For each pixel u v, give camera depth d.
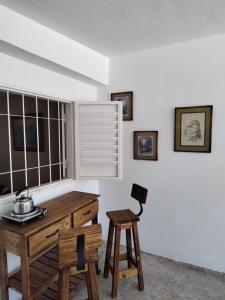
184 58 2.38
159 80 2.53
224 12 1.80
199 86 2.32
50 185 2.33
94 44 2.39
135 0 1.62
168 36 2.23
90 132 2.58
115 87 2.82
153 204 2.66
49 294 1.84
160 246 2.65
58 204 2.08
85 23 1.92
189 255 2.48
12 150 2.76
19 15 1.71
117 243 1.94
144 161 2.68
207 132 2.29
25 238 1.49
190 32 2.15
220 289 2.09
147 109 2.62
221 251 2.32
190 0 1.63
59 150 2.63
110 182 2.95
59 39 2.09
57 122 2.65
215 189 2.31
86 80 2.64
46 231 1.66
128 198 2.84
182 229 2.51
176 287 2.12
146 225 2.72
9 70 1.85
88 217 2.19
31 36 1.80
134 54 2.66
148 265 2.47
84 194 2.43
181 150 2.44
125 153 2.80
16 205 1.68
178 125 2.44
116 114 2.55
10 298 1.89
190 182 2.43
